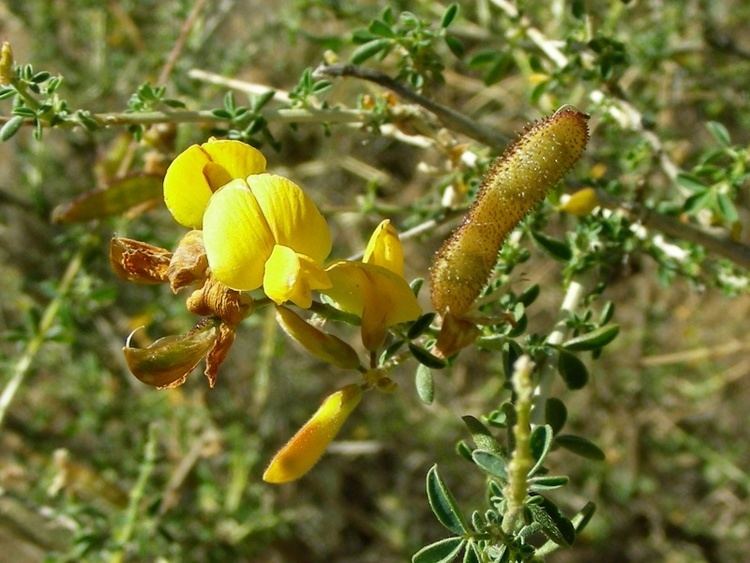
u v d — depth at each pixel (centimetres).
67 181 30
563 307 13
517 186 10
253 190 10
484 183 10
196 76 18
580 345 11
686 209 15
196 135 22
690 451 31
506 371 11
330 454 33
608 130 19
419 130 15
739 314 31
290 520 29
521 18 17
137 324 28
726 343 31
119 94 28
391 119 15
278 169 27
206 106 24
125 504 24
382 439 32
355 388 10
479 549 9
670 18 24
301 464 10
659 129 23
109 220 22
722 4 29
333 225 31
